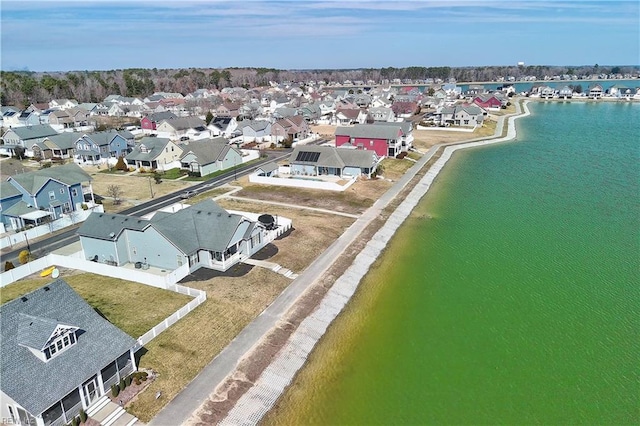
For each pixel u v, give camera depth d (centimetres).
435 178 7456
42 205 5297
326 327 3297
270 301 3544
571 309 3506
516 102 19925
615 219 5434
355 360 2958
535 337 3173
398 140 8625
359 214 5572
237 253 4222
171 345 2967
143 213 5609
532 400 2602
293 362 2900
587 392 2655
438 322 3378
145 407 2462
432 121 13475
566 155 9156
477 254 4512
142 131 11781
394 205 5912
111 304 3475
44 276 3966
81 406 2408
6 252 4525
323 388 2703
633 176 7419
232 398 2555
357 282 3953
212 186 6838
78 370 2411
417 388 2706
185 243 3988
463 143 10538
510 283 3925
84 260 4069
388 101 17862
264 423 2434
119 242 4172
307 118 13750
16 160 8575
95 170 8006
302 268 4116
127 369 2681
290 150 9612
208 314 3328
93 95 18938
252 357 2886
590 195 6419
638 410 2516
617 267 4178
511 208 5888
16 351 2327
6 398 2223
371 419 2481
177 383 2645
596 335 3184
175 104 16188
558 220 5425
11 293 3675
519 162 8600
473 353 3023
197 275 3947
